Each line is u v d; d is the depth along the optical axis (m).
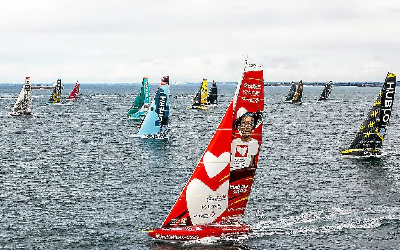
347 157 76.81
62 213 46.72
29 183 58.94
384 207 48.41
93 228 42.38
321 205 49.19
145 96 143.75
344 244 38.84
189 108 191.00
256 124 39.25
